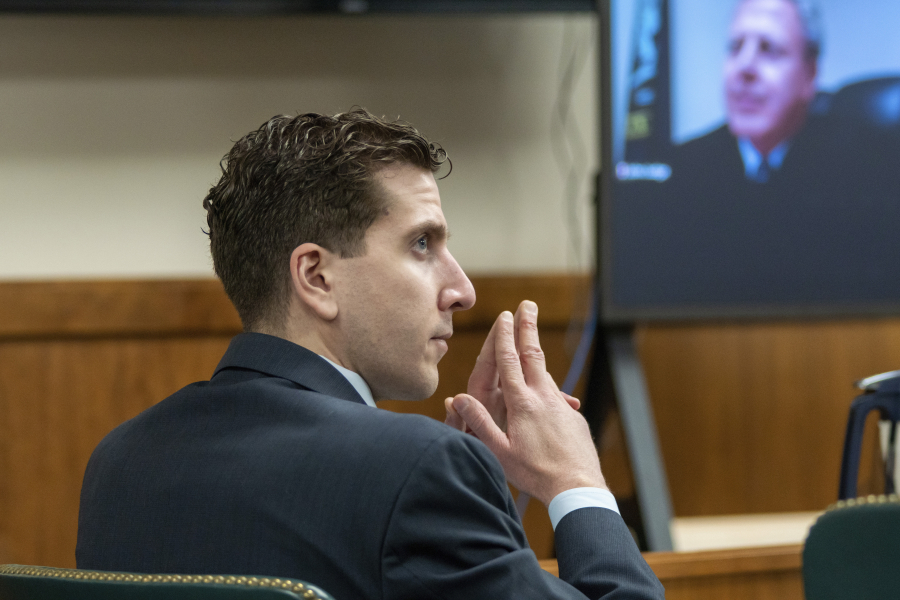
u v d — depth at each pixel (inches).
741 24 190.2
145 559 63.0
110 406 200.5
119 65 207.0
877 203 194.7
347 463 58.1
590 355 192.4
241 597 51.4
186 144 209.6
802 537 196.7
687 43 188.5
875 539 59.9
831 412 224.8
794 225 192.5
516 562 56.0
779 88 191.8
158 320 200.8
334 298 70.5
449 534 55.1
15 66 203.2
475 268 218.7
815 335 224.5
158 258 208.5
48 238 204.7
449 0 201.6
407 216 71.1
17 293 195.6
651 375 219.5
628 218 187.6
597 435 188.4
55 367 198.8
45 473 197.6
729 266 190.9
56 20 204.4
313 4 196.7
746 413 222.1
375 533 55.1
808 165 193.0
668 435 219.5
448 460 57.1
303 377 68.1
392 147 71.5
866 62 194.1
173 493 63.8
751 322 195.8
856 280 194.4
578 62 222.8
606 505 71.8
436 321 73.5
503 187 220.4
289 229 70.3
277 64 212.4
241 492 60.6
